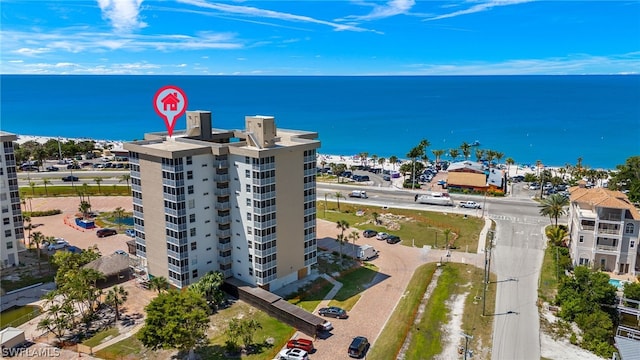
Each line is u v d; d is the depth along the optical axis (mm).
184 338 60281
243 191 81812
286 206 84000
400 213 136000
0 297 83938
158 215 82500
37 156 197250
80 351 66562
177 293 70062
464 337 70250
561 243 107875
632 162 157250
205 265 85312
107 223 126750
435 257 103250
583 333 70562
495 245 109125
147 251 87000
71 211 138125
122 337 70188
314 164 88250
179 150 77000
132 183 86562
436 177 189875
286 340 69500
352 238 115000
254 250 82250
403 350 67312
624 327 69938
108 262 90500
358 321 75500
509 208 140875
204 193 82688
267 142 80625
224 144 83875
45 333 71625
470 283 88812
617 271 91875
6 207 94812
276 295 80625
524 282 88812
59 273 83188
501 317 75750
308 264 91375
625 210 90375
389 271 95938
